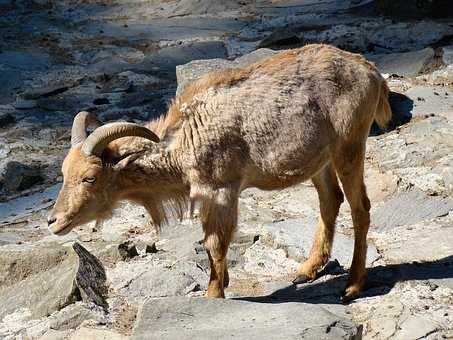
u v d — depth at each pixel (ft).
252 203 55.06
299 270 45.11
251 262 47.37
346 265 45.98
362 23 86.17
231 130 40.78
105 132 39.75
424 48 76.79
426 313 40.11
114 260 47.44
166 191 42.39
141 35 94.58
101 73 85.25
